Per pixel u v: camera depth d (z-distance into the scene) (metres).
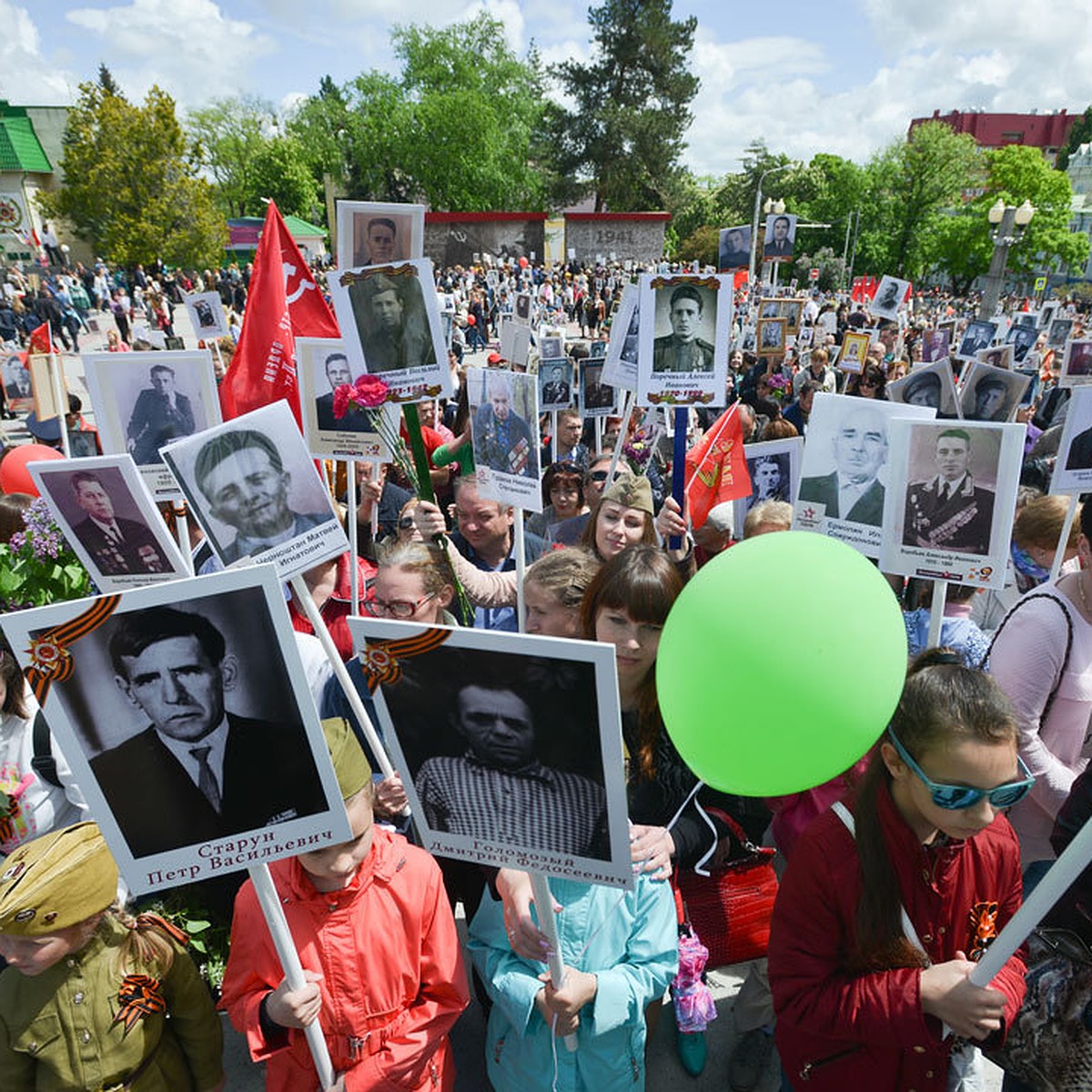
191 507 2.36
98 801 1.50
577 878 1.62
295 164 63.44
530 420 3.03
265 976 1.93
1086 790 1.95
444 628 1.47
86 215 38.19
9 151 43.00
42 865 1.75
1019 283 66.00
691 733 1.54
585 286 31.95
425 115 54.78
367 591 3.83
